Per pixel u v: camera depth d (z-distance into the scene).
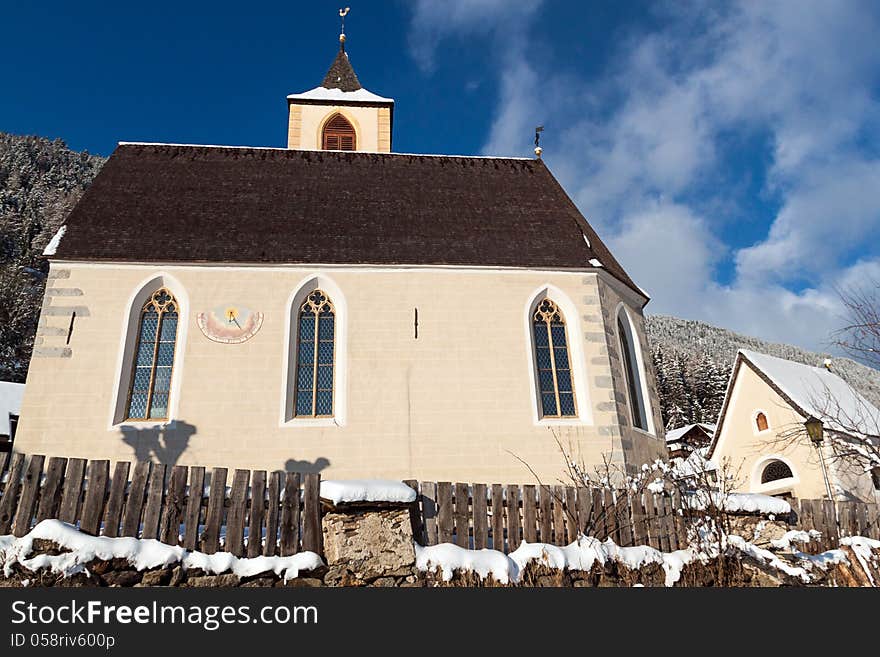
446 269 17.88
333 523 8.58
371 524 8.59
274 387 15.91
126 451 14.77
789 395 30.17
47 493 8.26
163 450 14.91
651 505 10.54
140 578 7.96
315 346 16.88
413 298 17.42
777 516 11.36
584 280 18.33
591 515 9.96
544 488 9.86
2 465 8.33
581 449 16.23
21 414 14.70
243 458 15.14
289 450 15.36
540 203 21.47
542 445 16.17
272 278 17.11
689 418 64.69
